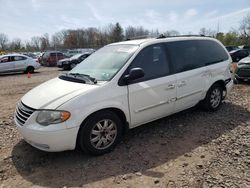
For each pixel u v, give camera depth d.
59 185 3.41
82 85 4.09
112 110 4.21
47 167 3.85
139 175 3.55
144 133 4.94
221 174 3.49
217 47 6.11
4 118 6.24
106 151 4.16
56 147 3.71
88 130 3.91
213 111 6.06
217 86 6.01
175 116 5.80
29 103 3.94
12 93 10.04
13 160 4.07
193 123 5.38
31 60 19.78
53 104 3.72
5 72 18.39
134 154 4.14
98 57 4.99
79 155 4.14
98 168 3.77
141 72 4.16
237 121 5.46
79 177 3.57
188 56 5.33
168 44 5.05
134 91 4.31
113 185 3.36
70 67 22.22
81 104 3.77
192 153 4.12
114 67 4.41
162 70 4.79
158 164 3.83
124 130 4.43
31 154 4.25
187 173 3.55
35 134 3.68
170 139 4.66
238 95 7.73
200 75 5.45
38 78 15.77
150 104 4.57
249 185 3.24
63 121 3.67
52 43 74.06
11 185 3.44
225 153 4.07
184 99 5.18
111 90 4.07
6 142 4.74
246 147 4.26
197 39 5.67
